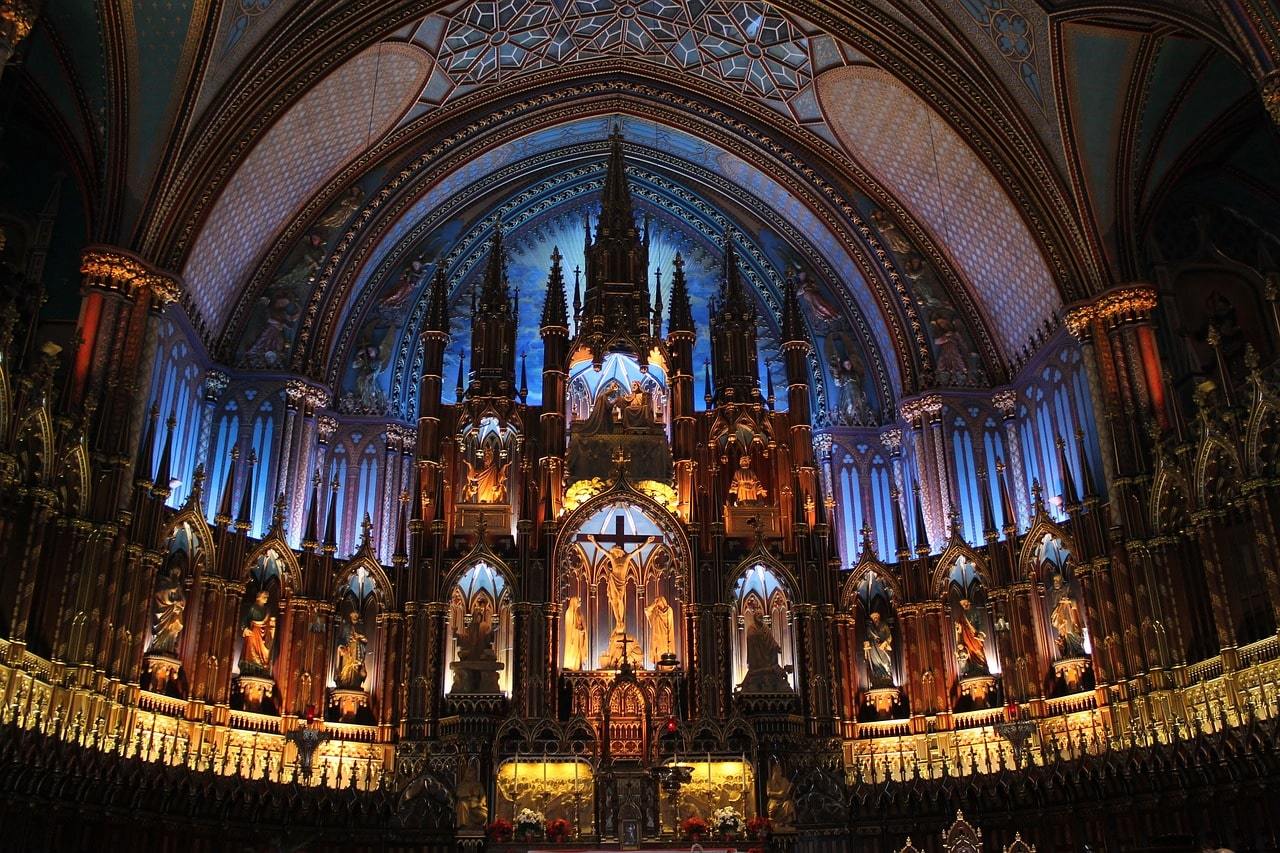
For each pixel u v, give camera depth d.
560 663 30.55
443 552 31.08
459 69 34.53
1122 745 25.66
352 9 29.84
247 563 28.48
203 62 26.62
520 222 39.75
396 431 35.03
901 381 34.75
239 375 31.81
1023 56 29.17
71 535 23.30
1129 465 27.23
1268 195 32.66
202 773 24.42
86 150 27.23
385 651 30.12
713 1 33.66
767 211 39.19
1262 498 22.73
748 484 33.56
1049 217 29.95
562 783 28.39
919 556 31.52
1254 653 22.92
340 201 34.28
